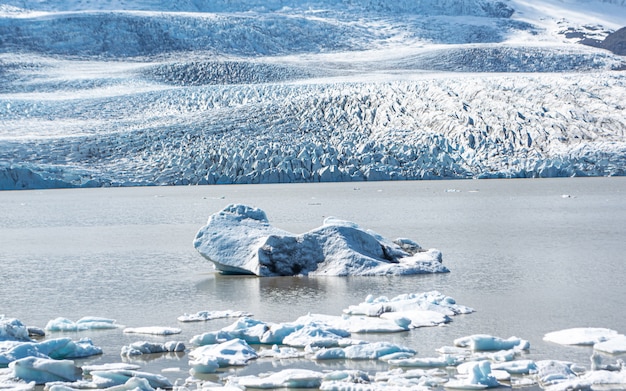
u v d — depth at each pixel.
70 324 18.70
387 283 23.48
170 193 75.50
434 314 18.84
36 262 30.27
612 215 45.34
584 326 17.77
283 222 44.31
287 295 22.00
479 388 13.61
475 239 34.38
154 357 16.19
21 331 17.27
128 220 49.19
